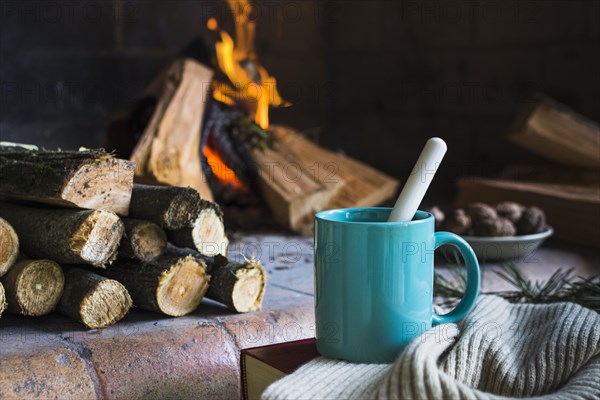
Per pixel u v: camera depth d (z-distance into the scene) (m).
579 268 1.65
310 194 1.99
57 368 0.93
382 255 0.82
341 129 3.15
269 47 2.93
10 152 1.24
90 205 1.10
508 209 1.71
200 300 1.15
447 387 0.73
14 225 1.15
